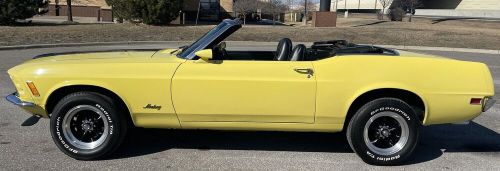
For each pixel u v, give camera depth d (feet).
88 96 15.30
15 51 50.06
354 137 15.61
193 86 15.23
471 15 213.87
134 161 15.90
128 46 60.03
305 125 15.70
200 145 17.74
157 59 15.96
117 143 15.83
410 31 85.20
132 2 81.56
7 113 22.03
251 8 154.30
